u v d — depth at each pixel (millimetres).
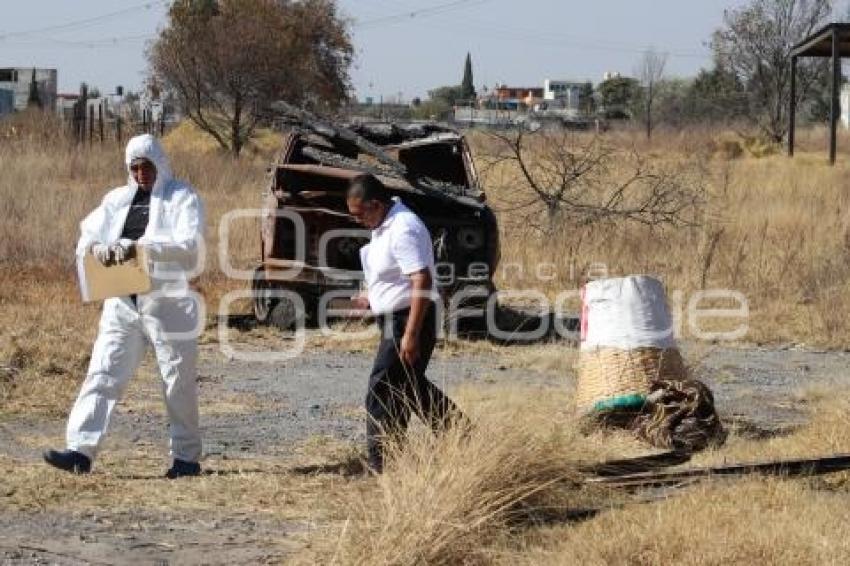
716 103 90250
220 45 63781
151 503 11602
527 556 9812
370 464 12195
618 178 31719
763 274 25672
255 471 12852
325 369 18969
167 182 12633
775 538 9797
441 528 9711
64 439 14109
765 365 19953
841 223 30984
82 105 61438
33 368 17359
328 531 10258
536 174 31156
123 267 12344
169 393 12523
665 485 11609
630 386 14336
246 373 18547
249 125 65062
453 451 10578
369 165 22172
